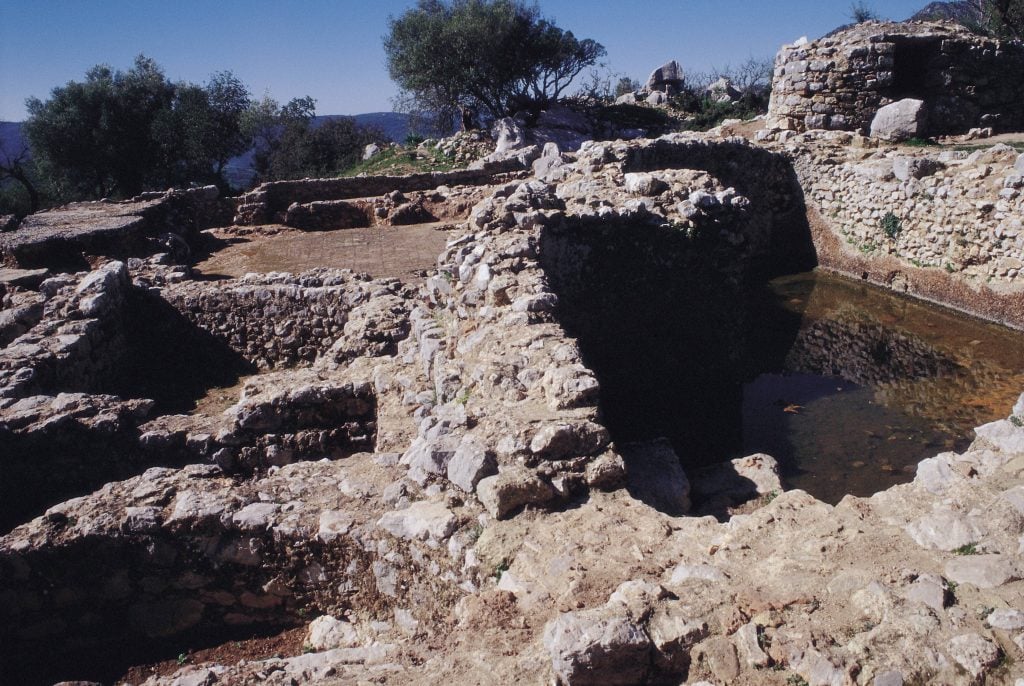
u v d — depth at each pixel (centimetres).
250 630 498
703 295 927
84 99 3166
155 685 395
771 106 2050
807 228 1650
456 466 439
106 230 1355
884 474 747
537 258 768
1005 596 304
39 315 960
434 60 3225
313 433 714
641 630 300
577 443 434
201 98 3397
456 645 341
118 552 481
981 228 1210
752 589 322
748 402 937
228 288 1077
